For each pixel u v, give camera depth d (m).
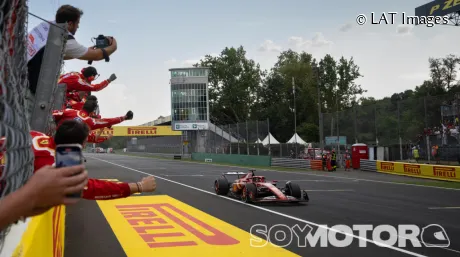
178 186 17.05
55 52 3.02
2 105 1.11
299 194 11.77
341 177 22.78
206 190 15.48
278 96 75.38
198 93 63.00
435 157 22.80
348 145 30.67
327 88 70.12
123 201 12.08
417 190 15.59
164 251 6.27
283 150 37.00
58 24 3.02
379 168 25.89
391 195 13.94
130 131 80.38
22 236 1.57
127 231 7.83
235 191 13.07
